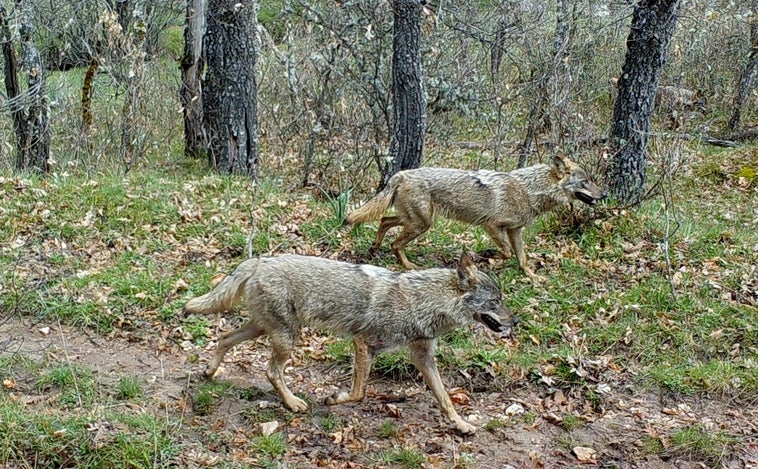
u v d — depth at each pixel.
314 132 12.73
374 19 12.48
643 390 7.48
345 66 12.98
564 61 11.91
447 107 13.44
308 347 7.82
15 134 13.35
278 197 11.43
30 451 5.64
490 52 16.28
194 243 9.70
